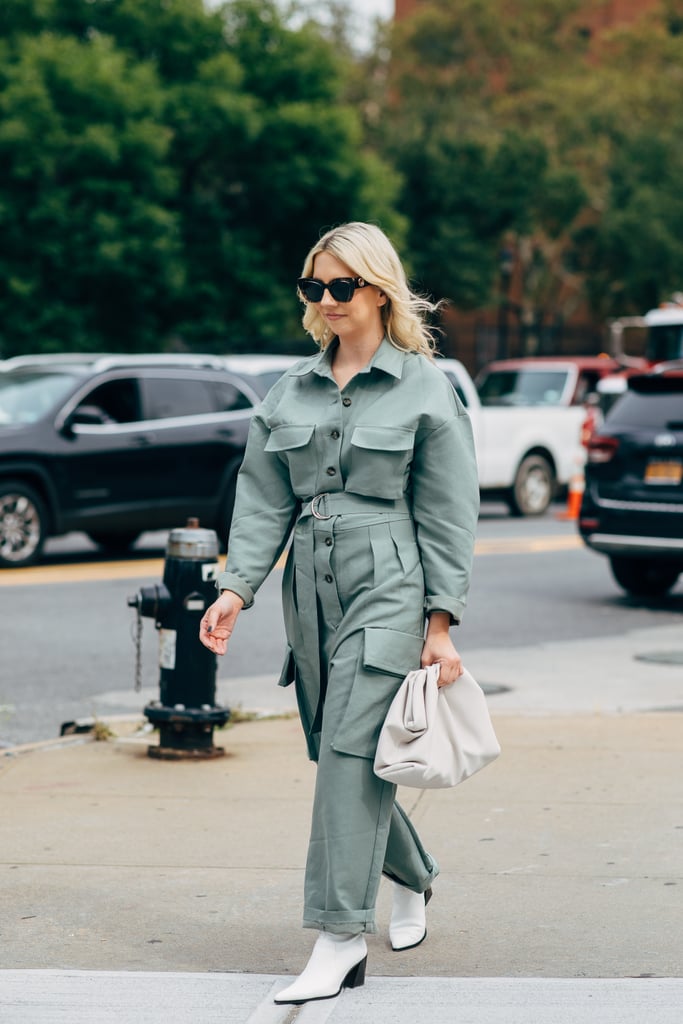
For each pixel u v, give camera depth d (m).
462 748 4.19
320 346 4.51
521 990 4.29
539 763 7.29
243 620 12.69
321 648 4.32
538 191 47.81
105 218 29.31
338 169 33.81
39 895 5.28
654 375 13.48
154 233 30.00
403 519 4.30
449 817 6.29
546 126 52.00
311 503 4.31
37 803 6.59
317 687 4.35
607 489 13.48
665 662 10.68
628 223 49.72
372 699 4.17
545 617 12.91
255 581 4.40
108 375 16.52
